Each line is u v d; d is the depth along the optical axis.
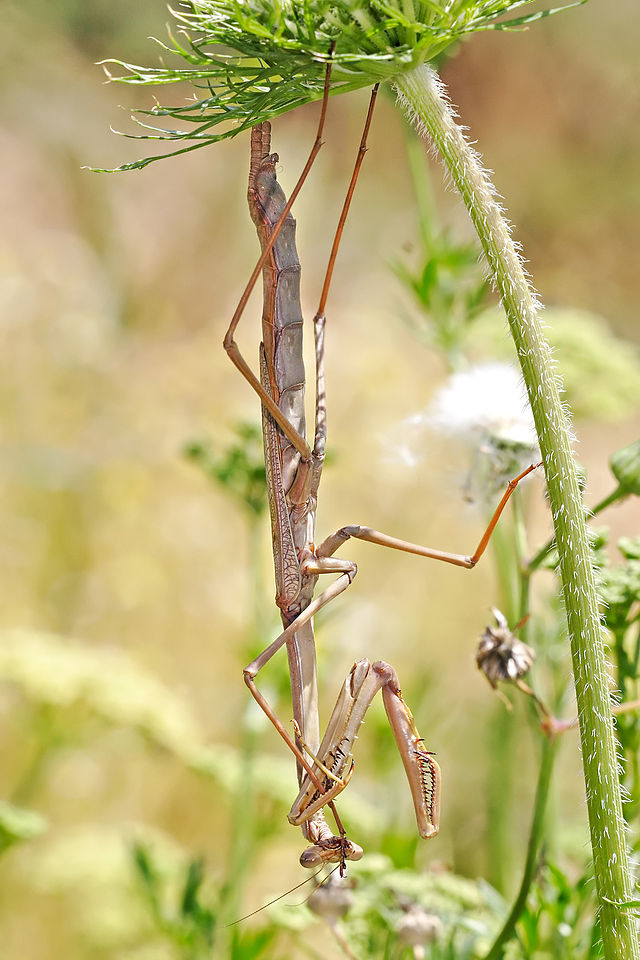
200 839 0.67
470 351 0.64
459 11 0.40
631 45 1.60
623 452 0.44
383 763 0.53
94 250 1.12
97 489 0.78
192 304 1.14
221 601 0.77
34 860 0.58
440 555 0.42
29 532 0.76
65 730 0.55
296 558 0.43
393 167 1.47
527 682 0.46
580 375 0.55
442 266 0.53
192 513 0.79
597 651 0.40
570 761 0.60
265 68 0.40
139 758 0.67
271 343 0.42
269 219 0.42
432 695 0.57
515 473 0.46
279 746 0.66
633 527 0.97
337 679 0.66
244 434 0.53
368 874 0.47
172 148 1.33
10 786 0.64
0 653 0.55
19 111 1.32
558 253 1.55
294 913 0.47
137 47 1.46
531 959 0.45
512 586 0.49
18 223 1.19
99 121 1.37
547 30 1.60
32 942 0.55
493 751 0.53
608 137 1.58
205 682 0.75
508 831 0.52
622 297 1.50
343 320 1.09
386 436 0.47
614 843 0.40
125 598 0.76
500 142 1.62
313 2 0.40
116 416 0.81
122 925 0.55
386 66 0.40
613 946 0.40
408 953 0.46
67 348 0.80
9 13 1.38
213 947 0.49
